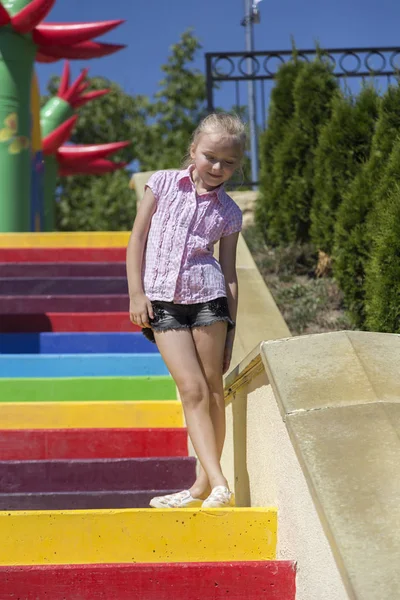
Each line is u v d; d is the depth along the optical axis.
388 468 2.14
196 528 2.69
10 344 6.00
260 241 8.23
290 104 8.40
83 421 4.61
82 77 14.51
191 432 3.18
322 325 6.32
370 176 5.90
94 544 2.64
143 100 24.92
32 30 10.52
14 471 4.00
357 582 1.82
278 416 2.67
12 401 5.00
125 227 22.84
